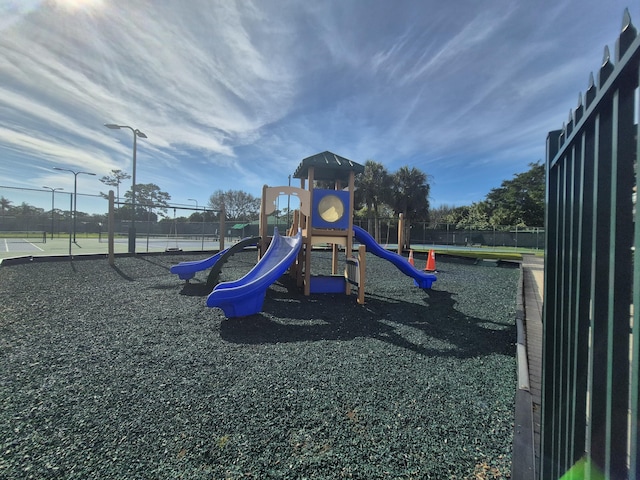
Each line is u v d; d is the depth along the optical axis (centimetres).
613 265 83
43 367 322
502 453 201
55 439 209
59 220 2762
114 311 539
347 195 769
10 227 2583
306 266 743
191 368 327
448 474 182
